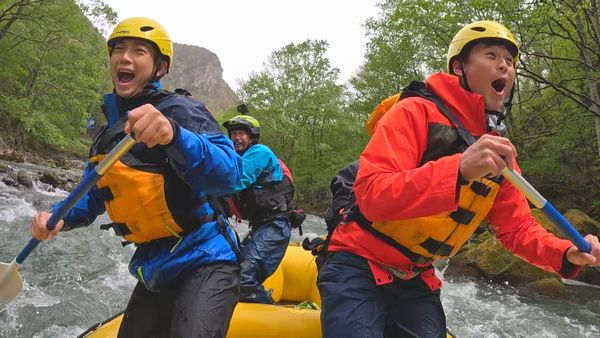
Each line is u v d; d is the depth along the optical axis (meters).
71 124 29.34
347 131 27.69
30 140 27.84
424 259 1.63
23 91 24.44
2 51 21.81
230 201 3.33
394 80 20.98
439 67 16.75
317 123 29.92
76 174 19.58
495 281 7.00
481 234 9.20
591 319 5.31
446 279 7.30
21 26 22.42
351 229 1.69
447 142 1.53
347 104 28.73
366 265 1.64
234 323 2.13
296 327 2.16
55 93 26.23
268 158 3.29
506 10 9.13
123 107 1.75
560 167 12.82
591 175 12.70
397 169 1.40
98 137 1.79
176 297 1.63
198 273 1.62
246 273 3.00
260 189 3.27
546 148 13.08
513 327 4.95
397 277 1.68
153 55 1.75
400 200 1.29
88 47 26.55
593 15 9.22
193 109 1.59
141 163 1.58
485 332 4.77
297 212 3.59
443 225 1.56
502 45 1.65
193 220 1.63
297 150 29.64
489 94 1.67
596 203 11.38
